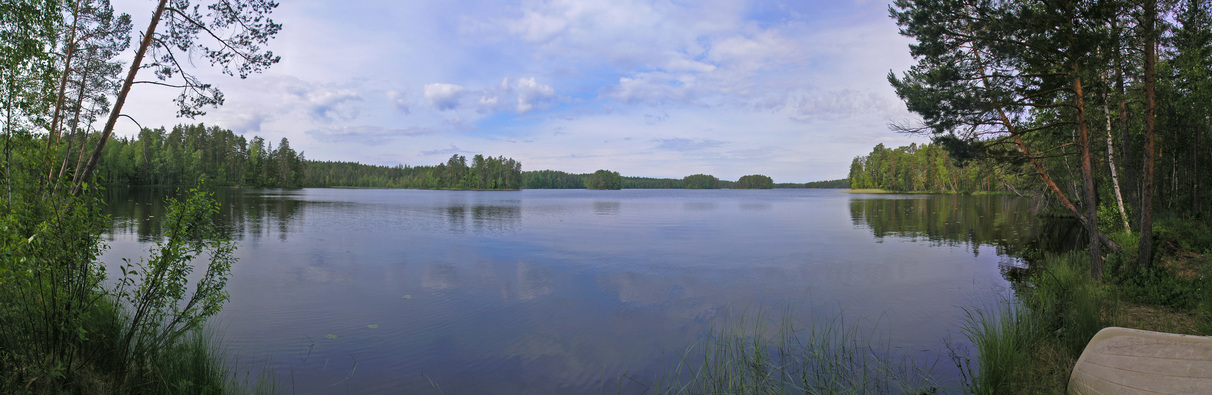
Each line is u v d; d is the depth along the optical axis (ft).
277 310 27.12
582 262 44.27
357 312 27.02
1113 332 12.79
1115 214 55.77
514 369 19.27
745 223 89.04
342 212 109.29
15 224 13.08
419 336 23.04
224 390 16.37
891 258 47.60
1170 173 65.57
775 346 21.66
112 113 25.73
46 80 15.76
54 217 13.62
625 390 17.40
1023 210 125.80
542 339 22.82
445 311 27.35
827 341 22.29
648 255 48.67
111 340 15.83
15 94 14.73
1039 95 32.07
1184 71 45.34
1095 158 51.88
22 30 15.51
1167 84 46.85
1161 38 41.19
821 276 38.24
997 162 35.17
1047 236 67.31
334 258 45.14
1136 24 29.91
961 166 37.37
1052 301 26.48
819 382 17.63
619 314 27.04
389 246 53.67
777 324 25.18
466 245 55.11
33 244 13.15
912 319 26.11
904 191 355.77
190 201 16.15
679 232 71.87
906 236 67.72
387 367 19.31
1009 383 16.31
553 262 44.11
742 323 24.77
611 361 20.13
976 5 32.68
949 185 306.55
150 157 260.62
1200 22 39.73
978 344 20.40
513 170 515.91
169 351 16.69
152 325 16.44
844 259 46.85
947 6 33.09
